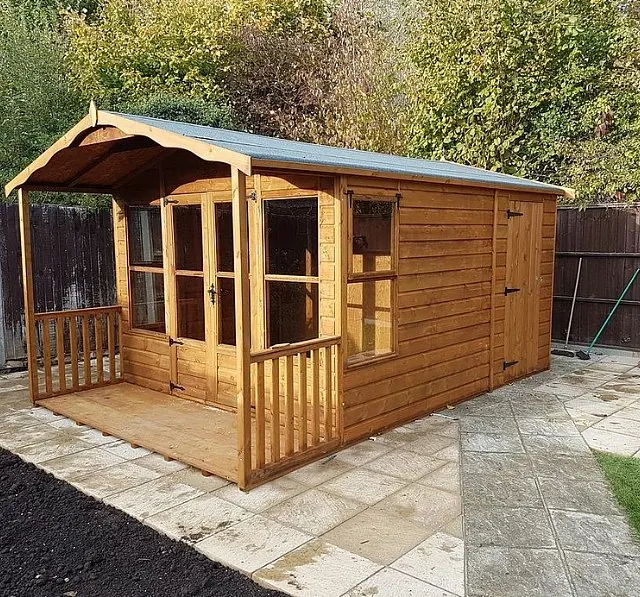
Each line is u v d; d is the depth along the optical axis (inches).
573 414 203.2
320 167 147.3
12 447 172.6
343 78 450.6
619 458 162.2
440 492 141.3
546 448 169.9
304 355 155.7
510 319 242.5
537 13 339.3
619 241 304.0
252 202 181.9
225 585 104.9
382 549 115.4
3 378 258.1
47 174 205.8
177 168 206.7
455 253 207.6
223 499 137.6
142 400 214.1
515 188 230.8
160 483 146.8
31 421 197.0
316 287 168.6
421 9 404.8
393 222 180.1
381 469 155.1
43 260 281.0
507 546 116.5
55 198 316.2
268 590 103.1
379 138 428.1
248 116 480.7
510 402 217.8
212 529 123.5
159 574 108.6
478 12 342.6
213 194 195.5
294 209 171.5
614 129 340.8
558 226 324.8
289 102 483.5
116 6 461.7
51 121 350.3
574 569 108.3
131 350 236.7
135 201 225.6
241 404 139.4
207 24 458.6
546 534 121.1
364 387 175.0
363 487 144.1
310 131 452.8
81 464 159.2
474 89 359.9
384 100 435.5
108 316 235.8
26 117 332.5
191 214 204.8
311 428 164.1
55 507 135.6
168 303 217.0
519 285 246.1
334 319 164.7
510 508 132.8
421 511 131.6
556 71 347.9
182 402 211.2
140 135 154.6
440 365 205.8
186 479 149.1
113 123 159.5
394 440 176.7
